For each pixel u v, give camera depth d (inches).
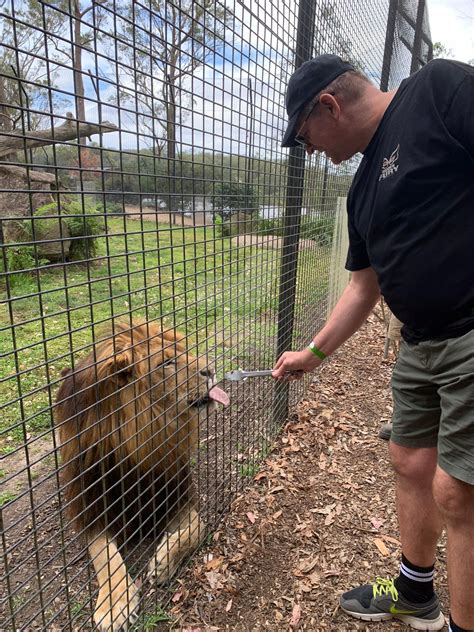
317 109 78.2
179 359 93.3
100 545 87.7
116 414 84.4
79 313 245.8
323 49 148.7
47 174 311.3
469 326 67.9
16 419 149.8
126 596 83.1
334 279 230.2
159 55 69.2
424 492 79.9
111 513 91.0
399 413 82.3
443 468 68.8
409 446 81.0
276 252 139.3
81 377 87.0
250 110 104.7
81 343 209.5
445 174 66.3
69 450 89.4
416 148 67.5
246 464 129.0
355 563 99.2
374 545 104.0
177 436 96.3
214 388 101.7
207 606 88.1
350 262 93.4
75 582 90.5
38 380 176.6
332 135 79.7
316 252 184.1
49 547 99.2
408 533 82.0
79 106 57.3
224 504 113.4
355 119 77.3
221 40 86.2
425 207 68.2
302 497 119.3
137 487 86.0
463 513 67.7
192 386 95.7
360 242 89.8
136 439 88.0
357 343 238.1
